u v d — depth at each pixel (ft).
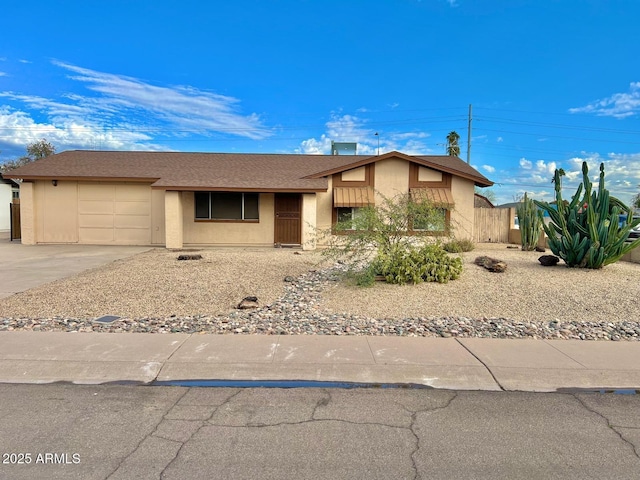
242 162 68.80
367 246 34.24
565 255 38.24
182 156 71.31
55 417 12.92
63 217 61.52
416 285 31.55
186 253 50.83
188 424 12.55
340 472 10.21
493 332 21.72
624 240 36.63
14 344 18.93
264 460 10.69
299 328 22.15
